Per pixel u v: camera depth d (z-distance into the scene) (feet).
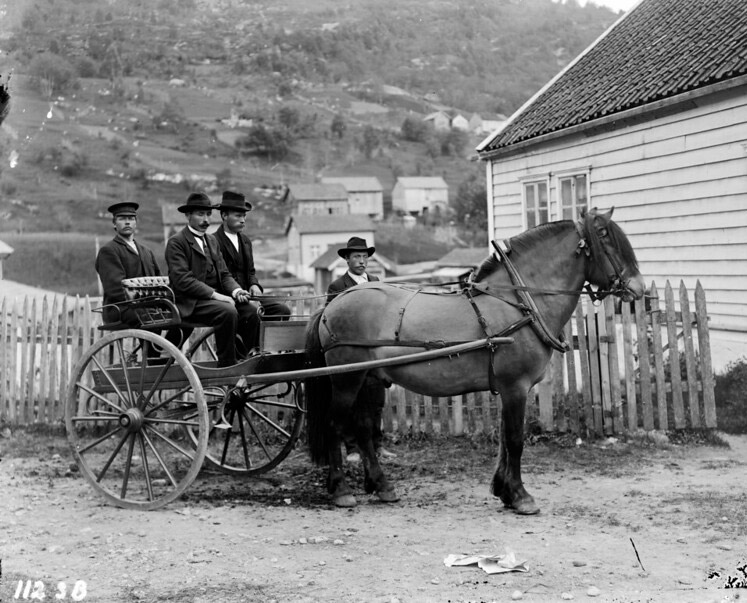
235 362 24.50
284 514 22.06
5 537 19.79
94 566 17.43
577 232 23.17
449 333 22.35
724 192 40.60
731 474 25.71
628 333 31.32
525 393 22.30
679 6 57.06
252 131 492.54
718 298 41.34
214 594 15.55
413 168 491.31
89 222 314.14
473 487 25.09
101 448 32.32
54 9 536.42
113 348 35.68
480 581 16.02
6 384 37.32
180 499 24.21
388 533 19.85
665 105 42.98
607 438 31.09
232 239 28.17
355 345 23.22
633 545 18.02
